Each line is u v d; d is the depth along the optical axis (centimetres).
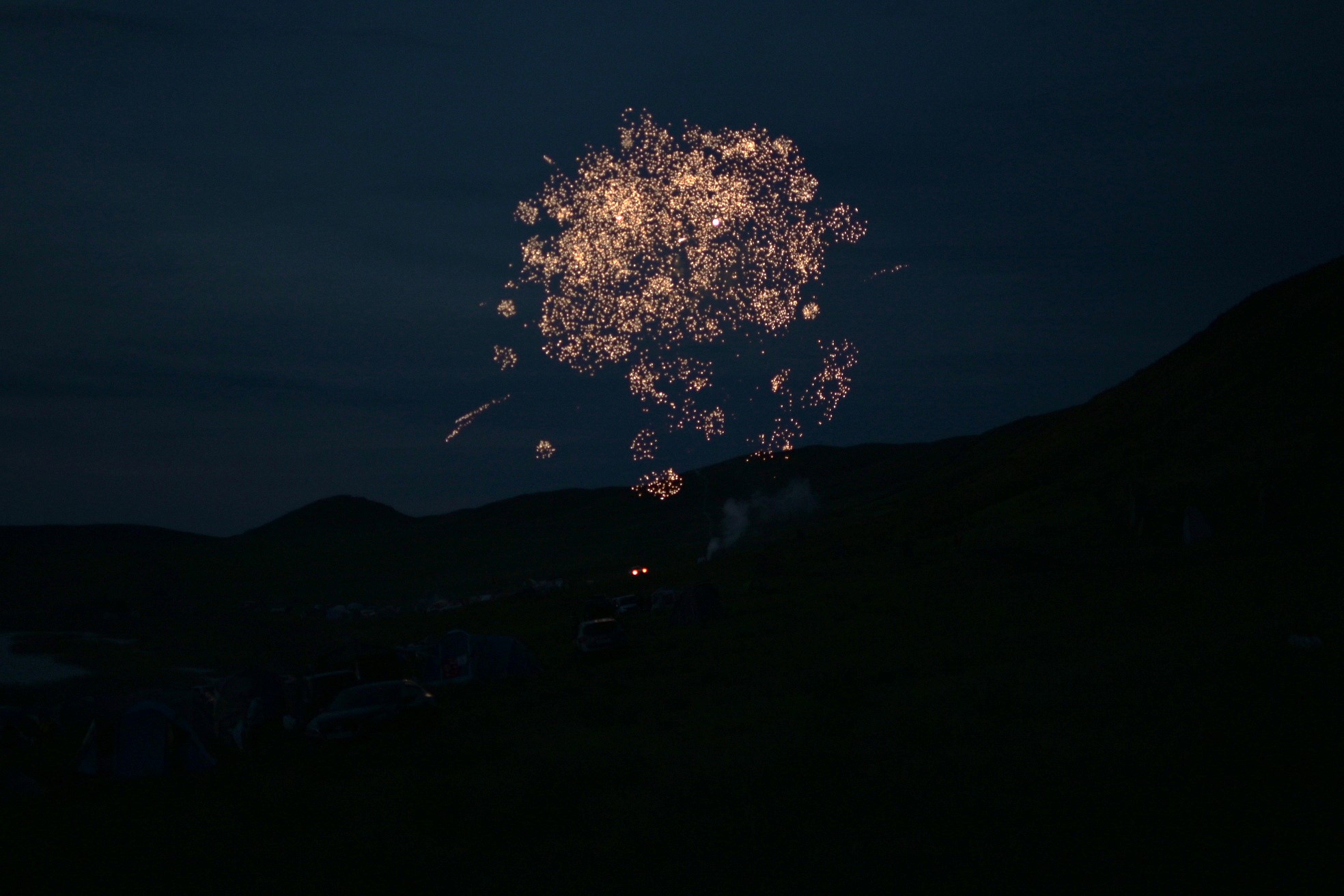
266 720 2798
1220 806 791
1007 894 671
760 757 1220
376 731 2056
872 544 7544
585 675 2995
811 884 734
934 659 2056
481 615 7462
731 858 820
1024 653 1958
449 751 1702
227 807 1405
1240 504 4491
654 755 1367
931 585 4403
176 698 2378
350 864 945
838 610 3859
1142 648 1722
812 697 1756
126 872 1025
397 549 18388
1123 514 5025
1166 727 1063
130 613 8500
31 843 1257
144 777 1961
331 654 3344
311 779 1580
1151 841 734
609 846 900
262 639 6750
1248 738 972
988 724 1220
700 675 2481
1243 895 630
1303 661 1319
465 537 19975
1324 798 783
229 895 892
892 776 1018
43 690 4556
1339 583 2316
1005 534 5612
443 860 922
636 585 8119
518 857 906
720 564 9006
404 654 4022
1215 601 2362
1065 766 962
